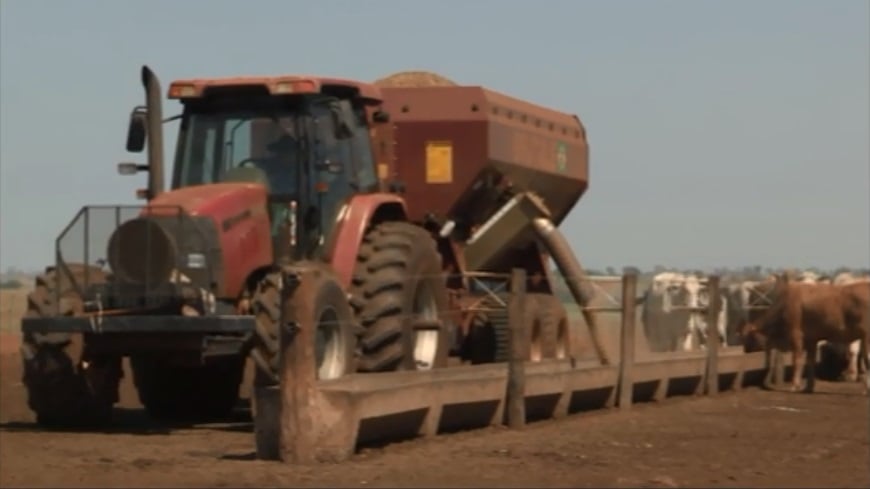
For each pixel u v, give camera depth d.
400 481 13.44
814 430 18.48
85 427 18.33
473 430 17.81
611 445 16.41
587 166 28.08
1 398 22.73
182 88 18.92
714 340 24.48
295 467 14.25
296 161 18.77
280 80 18.75
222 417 20.38
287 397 14.47
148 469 14.10
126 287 17.50
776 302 26.11
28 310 17.84
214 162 19.00
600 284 23.83
